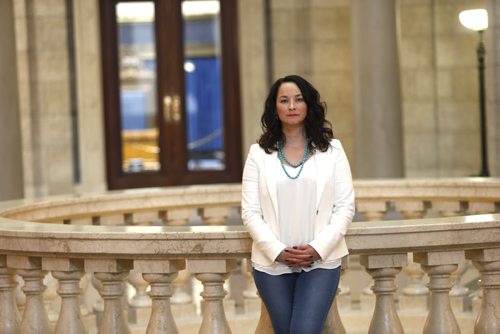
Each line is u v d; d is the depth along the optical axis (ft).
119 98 71.46
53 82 70.85
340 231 22.93
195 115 71.92
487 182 37.47
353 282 44.37
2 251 25.75
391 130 57.67
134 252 24.11
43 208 34.81
